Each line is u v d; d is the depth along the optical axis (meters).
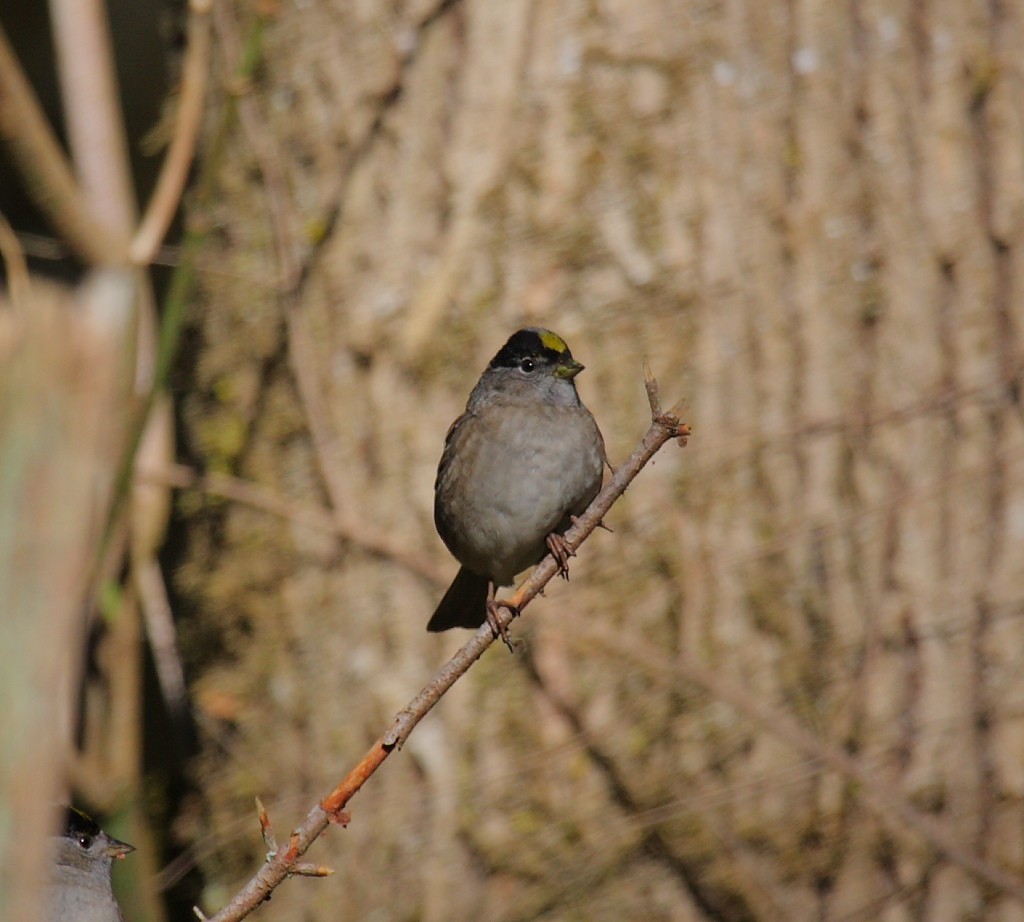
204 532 11.72
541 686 10.63
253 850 11.47
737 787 10.47
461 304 10.92
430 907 10.72
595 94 10.82
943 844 10.29
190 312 11.76
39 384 3.54
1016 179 10.97
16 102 4.96
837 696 10.55
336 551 11.18
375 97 11.21
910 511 10.68
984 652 10.62
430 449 10.95
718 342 10.70
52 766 3.51
